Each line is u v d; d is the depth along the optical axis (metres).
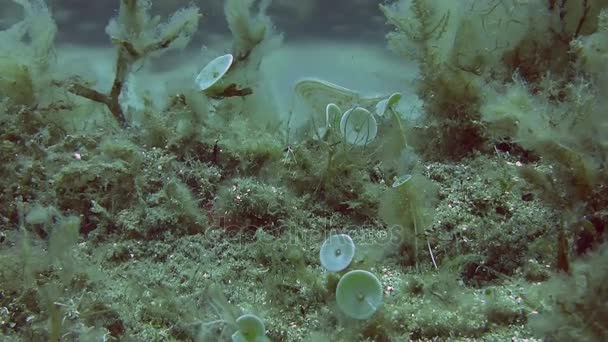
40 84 0.28
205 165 0.27
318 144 0.27
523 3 0.29
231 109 0.29
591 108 0.22
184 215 0.25
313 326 0.21
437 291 0.22
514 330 0.20
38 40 0.28
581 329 0.19
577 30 0.28
